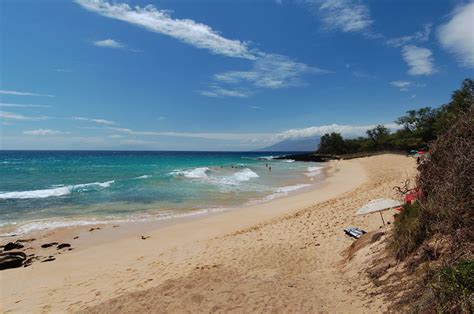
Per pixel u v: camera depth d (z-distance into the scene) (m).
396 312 4.35
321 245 9.43
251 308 5.61
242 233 12.20
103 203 19.25
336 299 5.50
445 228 5.02
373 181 24.11
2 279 8.84
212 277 7.38
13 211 17.08
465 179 4.98
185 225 14.49
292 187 26.17
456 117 6.51
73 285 8.23
